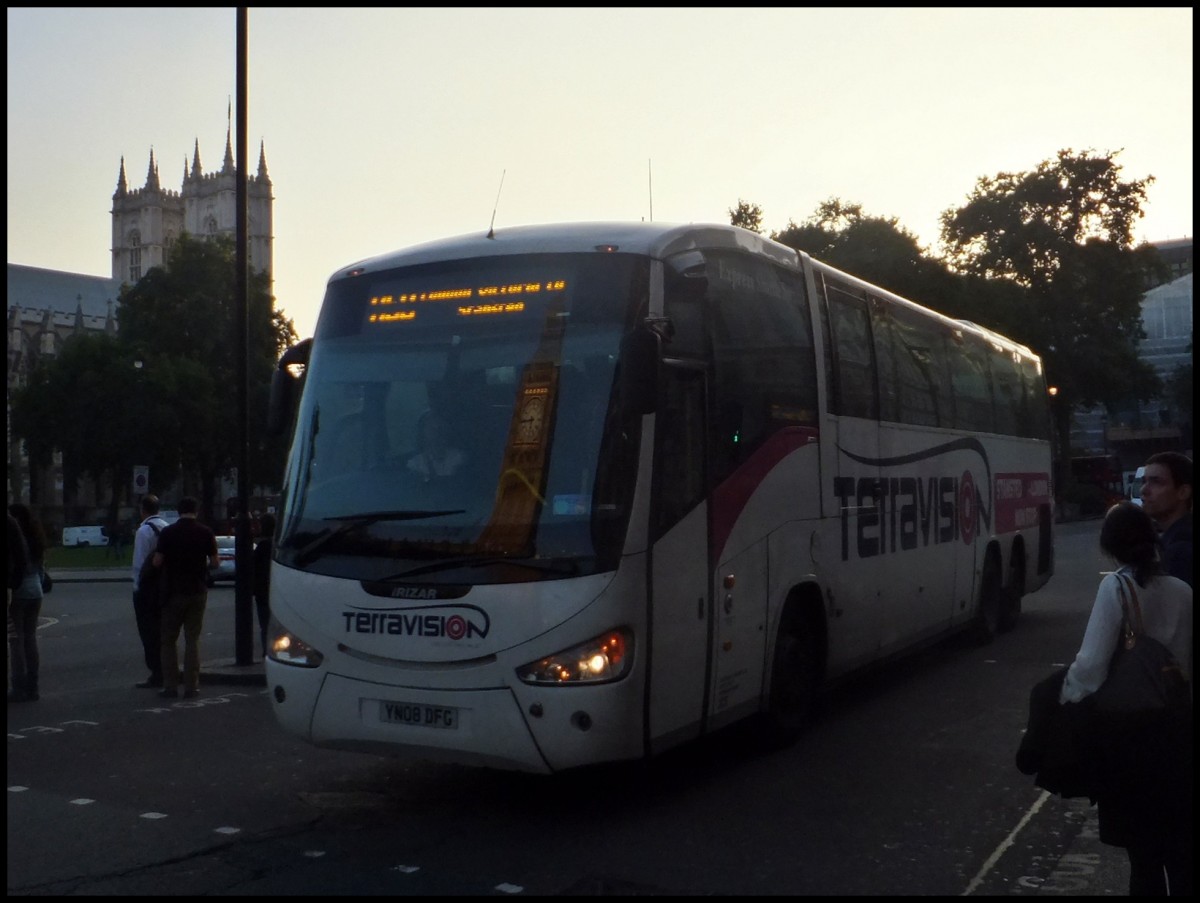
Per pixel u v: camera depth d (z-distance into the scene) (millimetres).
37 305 129125
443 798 7660
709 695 7496
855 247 51781
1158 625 4496
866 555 10336
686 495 7297
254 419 69250
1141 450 92062
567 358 6969
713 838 6723
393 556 6879
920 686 11883
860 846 6574
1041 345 57375
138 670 14773
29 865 6277
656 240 7375
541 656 6500
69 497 108250
